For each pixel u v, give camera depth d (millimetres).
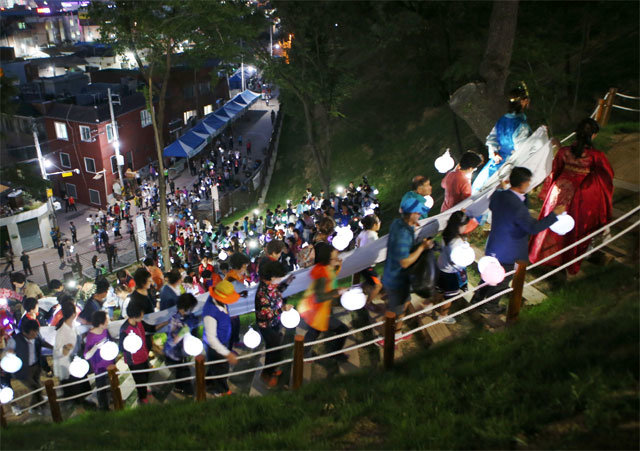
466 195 7082
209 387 6789
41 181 31109
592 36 21531
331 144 37062
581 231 5805
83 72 50812
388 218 22891
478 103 10984
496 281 5188
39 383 8328
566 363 4414
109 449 5219
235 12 19219
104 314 7090
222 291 6062
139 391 7016
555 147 7105
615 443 3410
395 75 38188
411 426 4395
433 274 5637
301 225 18266
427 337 6215
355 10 20891
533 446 3699
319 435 4742
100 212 36281
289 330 7758
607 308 5082
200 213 34031
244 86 62375
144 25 19781
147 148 48125
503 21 12719
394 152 31406
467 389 4660
